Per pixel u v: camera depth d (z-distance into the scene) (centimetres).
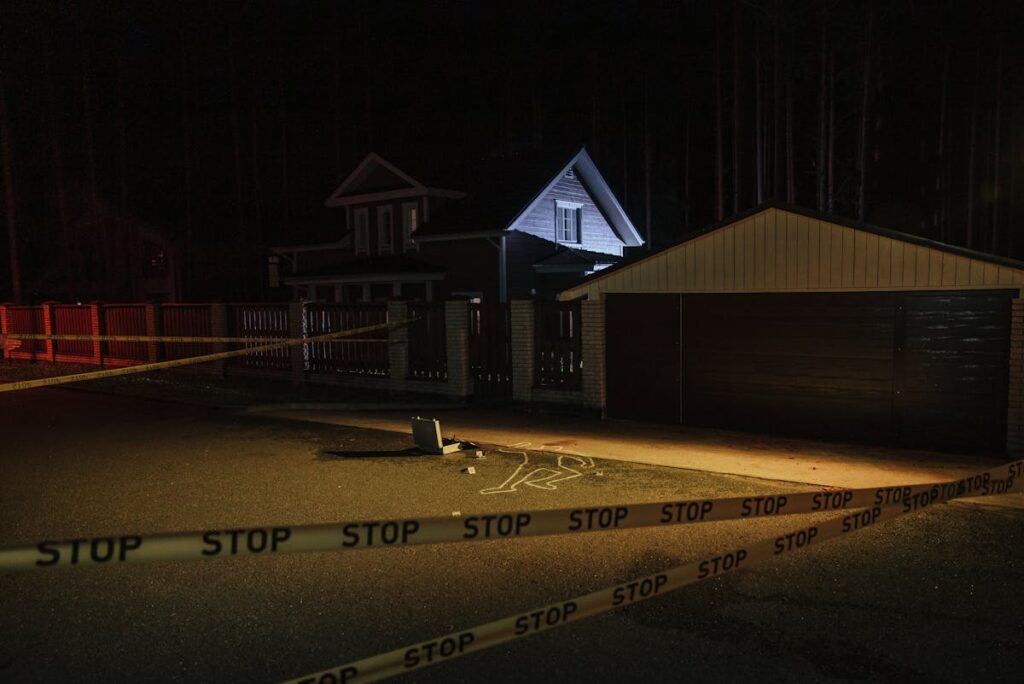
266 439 1075
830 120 2859
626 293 1191
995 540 602
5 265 4222
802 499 406
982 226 3453
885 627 461
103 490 813
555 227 2753
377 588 529
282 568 567
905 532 621
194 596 522
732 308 1091
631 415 1199
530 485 797
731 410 1103
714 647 438
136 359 2061
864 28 2792
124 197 4053
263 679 412
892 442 968
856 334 988
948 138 3253
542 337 1301
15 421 1299
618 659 426
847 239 986
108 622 485
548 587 525
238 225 4222
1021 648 434
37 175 4119
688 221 4159
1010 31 3048
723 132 4006
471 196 2723
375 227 2855
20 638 466
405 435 1085
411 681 404
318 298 2905
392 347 1516
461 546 605
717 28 3153
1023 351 870
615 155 4494
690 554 581
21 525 698
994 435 898
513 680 404
